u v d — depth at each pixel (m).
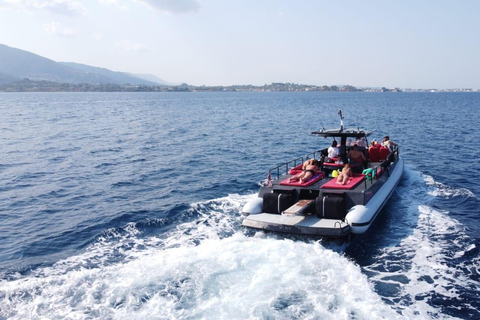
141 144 32.81
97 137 37.88
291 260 9.05
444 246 10.62
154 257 9.51
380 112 73.25
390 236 11.38
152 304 7.43
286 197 11.65
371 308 7.23
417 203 14.48
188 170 22.17
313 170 13.29
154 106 105.12
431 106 95.75
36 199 16.59
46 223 13.51
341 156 15.21
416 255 10.09
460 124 46.88
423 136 35.66
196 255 9.37
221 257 9.20
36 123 53.56
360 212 10.82
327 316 6.95
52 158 26.53
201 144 32.59
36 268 9.77
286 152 28.39
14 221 13.79
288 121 55.44
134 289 7.99
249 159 25.61
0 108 94.75
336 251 10.28
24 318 7.19
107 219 13.70
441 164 22.47
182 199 16.17
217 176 20.47
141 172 21.78
